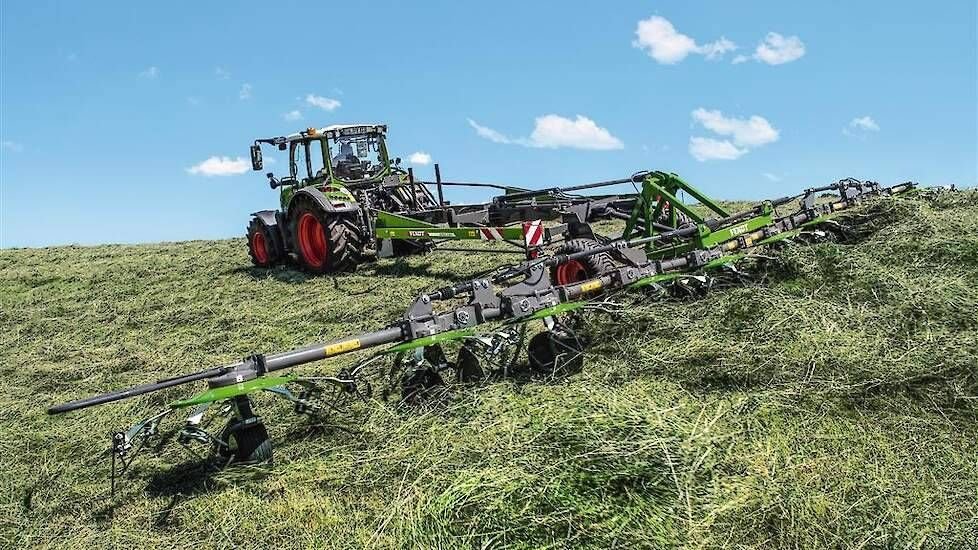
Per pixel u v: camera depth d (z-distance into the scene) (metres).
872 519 2.59
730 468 2.86
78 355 6.50
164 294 9.01
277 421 4.03
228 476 3.42
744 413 3.28
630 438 2.97
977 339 3.80
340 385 3.79
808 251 5.47
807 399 3.41
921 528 2.53
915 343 3.89
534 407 3.35
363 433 3.71
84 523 3.32
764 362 3.78
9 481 3.81
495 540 2.54
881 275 4.84
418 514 2.75
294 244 9.62
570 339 4.29
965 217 5.94
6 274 11.79
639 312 4.66
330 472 3.34
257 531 2.99
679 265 5.16
